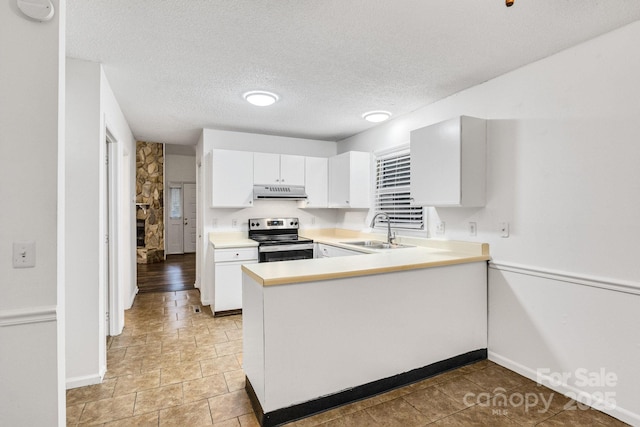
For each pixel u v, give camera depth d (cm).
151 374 232
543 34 187
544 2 156
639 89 173
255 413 187
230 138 411
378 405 195
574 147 201
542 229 219
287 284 177
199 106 314
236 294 363
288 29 182
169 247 880
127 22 175
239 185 388
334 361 192
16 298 127
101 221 228
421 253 268
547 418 183
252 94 278
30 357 129
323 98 293
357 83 260
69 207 217
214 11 165
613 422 179
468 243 267
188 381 223
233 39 193
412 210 337
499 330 248
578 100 199
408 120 338
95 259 223
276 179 410
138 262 728
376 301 206
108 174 304
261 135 429
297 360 181
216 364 248
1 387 127
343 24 177
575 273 201
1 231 125
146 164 773
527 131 227
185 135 444
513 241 237
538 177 221
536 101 221
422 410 190
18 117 127
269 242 379
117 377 228
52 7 130
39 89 130
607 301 186
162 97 289
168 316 359
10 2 126
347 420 181
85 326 220
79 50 206
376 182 397
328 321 189
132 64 225
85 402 197
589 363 194
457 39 192
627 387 178
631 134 176
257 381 184
